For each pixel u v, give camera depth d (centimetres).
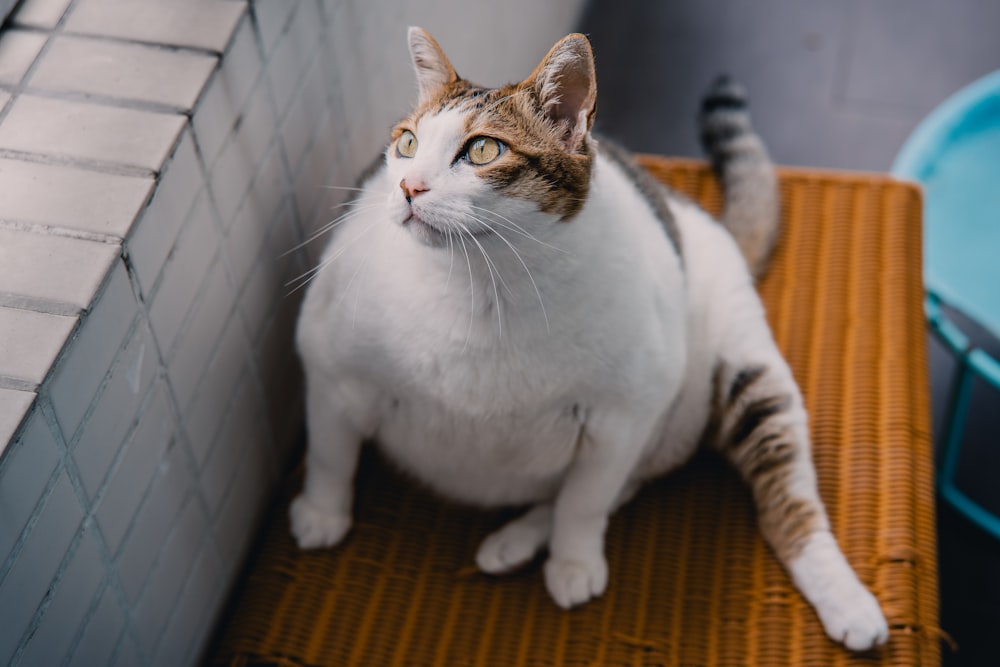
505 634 121
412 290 104
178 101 100
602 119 235
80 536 93
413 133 101
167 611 114
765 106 238
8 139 97
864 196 155
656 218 123
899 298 146
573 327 105
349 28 130
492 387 110
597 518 123
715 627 121
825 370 140
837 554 122
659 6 256
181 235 101
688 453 136
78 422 89
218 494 121
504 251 98
